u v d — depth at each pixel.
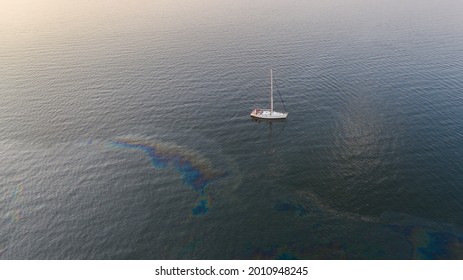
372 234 55.56
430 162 71.00
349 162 72.38
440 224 56.94
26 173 70.56
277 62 123.31
